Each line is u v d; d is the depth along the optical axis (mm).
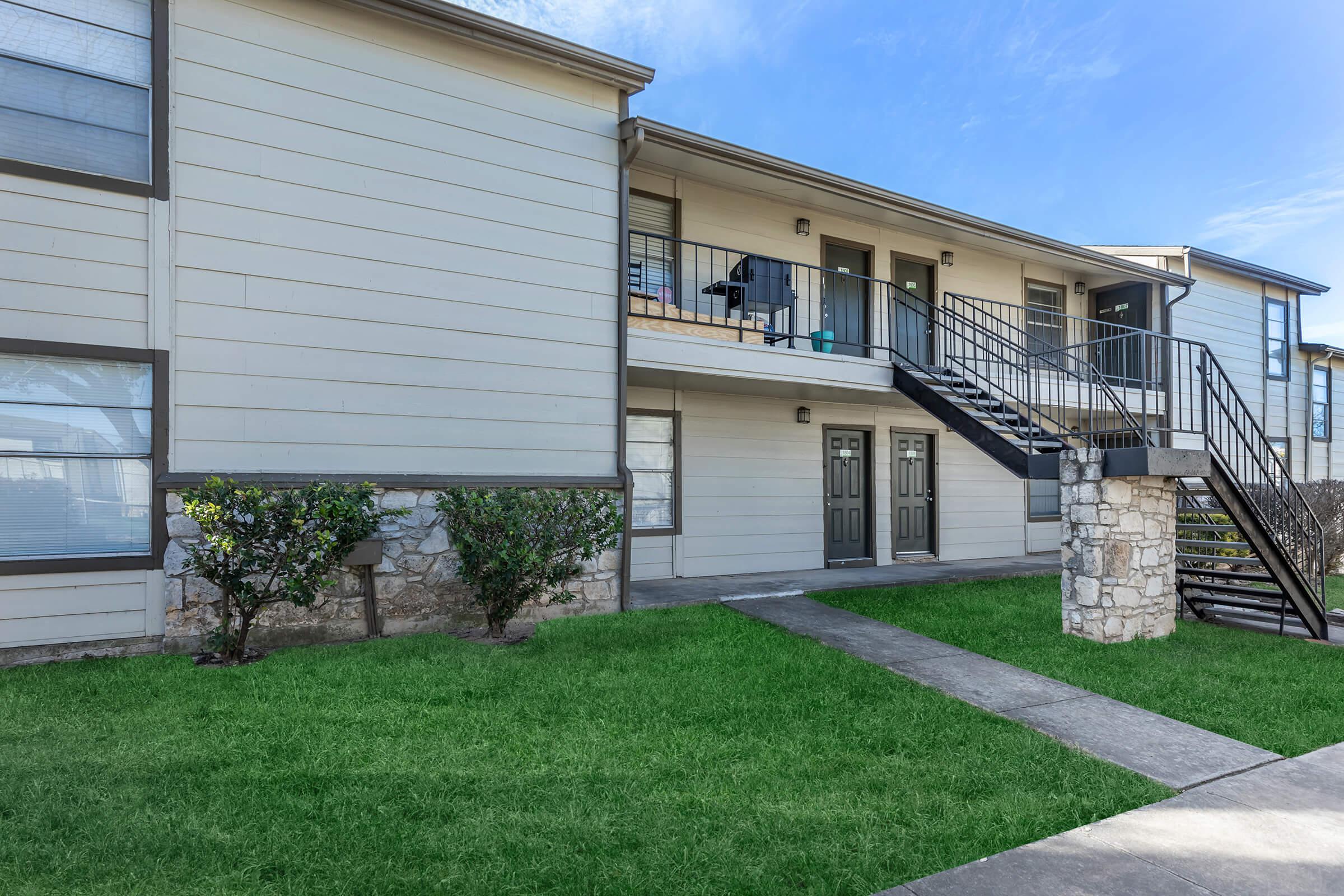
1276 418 14180
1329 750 3646
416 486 5746
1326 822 2840
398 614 5668
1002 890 2305
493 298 6230
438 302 6000
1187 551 7496
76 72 4918
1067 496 6070
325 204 5582
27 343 4676
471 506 5340
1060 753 3488
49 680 4203
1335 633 6480
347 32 5688
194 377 5129
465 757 3211
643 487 8609
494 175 6254
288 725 3529
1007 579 8969
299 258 5484
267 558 4781
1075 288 12320
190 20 5180
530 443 6371
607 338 6781
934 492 10961
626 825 2633
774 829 2641
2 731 3387
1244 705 4305
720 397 9148
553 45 6281
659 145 7305
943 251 10742
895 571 9531
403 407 5840
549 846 2475
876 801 2906
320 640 5332
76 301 4824
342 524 4859
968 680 4691
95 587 4848
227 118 5273
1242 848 2621
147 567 4984
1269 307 14148
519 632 5770
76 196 4844
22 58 4773
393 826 2582
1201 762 3443
